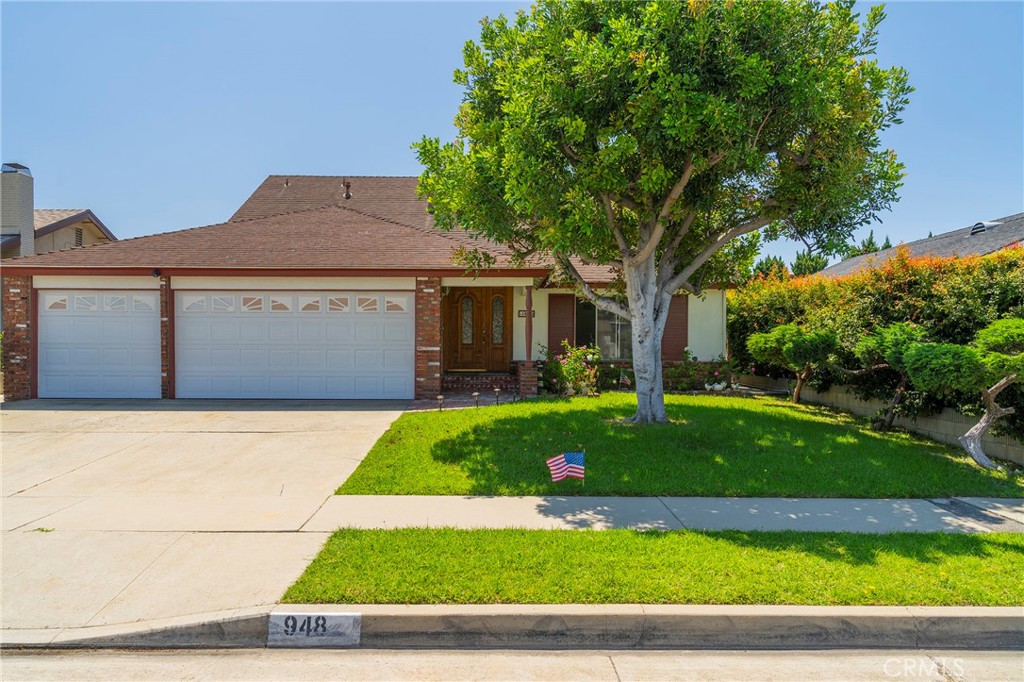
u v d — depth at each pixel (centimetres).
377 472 784
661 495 711
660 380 1058
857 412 1262
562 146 894
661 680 380
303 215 1692
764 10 796
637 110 803
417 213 1986
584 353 1504
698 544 546
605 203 960
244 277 1401
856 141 923
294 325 1411
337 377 1416
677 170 922
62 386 1405
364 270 1353
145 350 1405
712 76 814
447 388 1554
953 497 716
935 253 2030
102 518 621
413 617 423
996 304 922
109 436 998
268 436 999
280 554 530
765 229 1145
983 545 552
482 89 1022
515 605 436
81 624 426
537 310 1652
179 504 669
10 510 647
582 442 903
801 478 762
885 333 957
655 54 792
